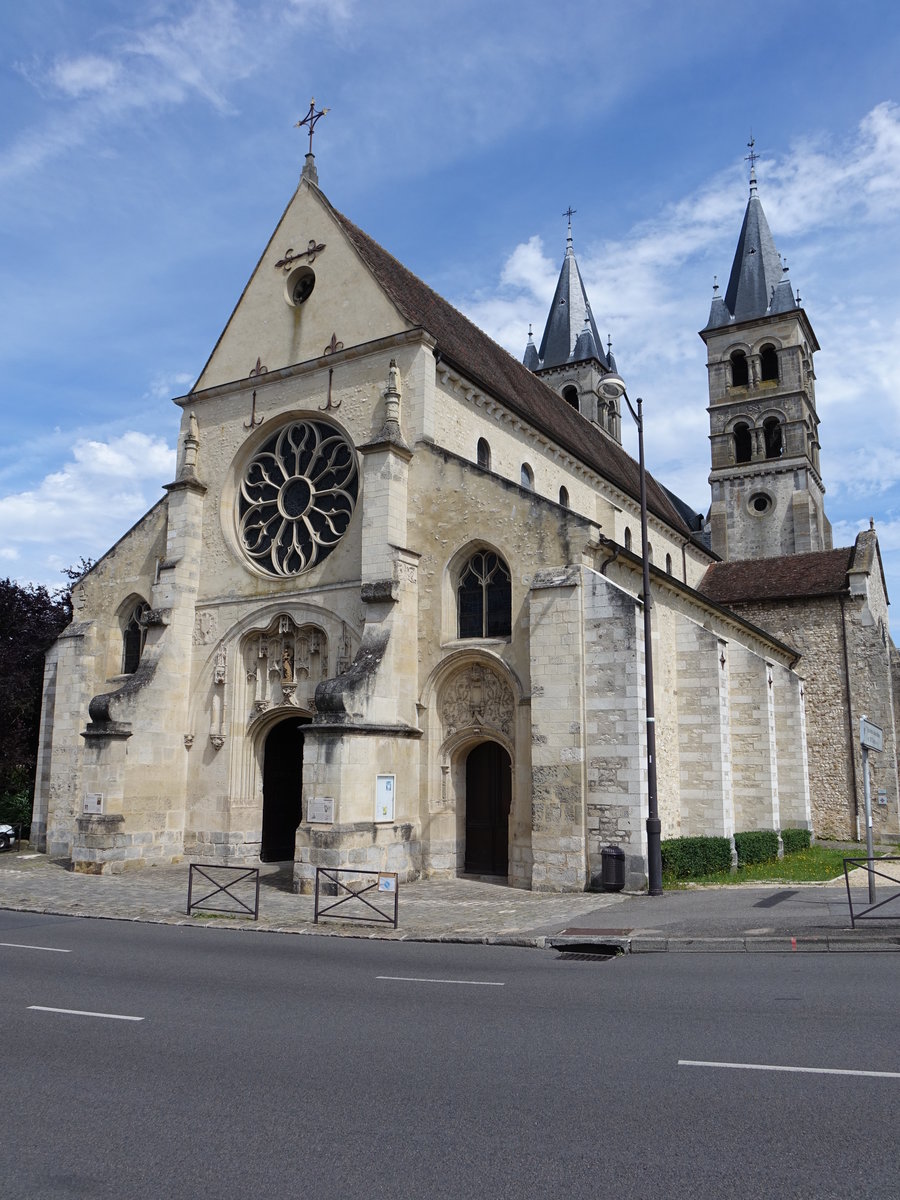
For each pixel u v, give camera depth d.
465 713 21.98
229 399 27.22
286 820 25.69
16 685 33.50
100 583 29.28
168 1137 5.86
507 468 26.75
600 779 19.28
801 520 52.75
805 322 56.97
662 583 23.84
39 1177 5.27
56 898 18.55
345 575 23.64
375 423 24.09
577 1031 8.28
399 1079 6.97
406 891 19.56
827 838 35.53
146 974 11.17
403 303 25.53
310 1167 5.38
